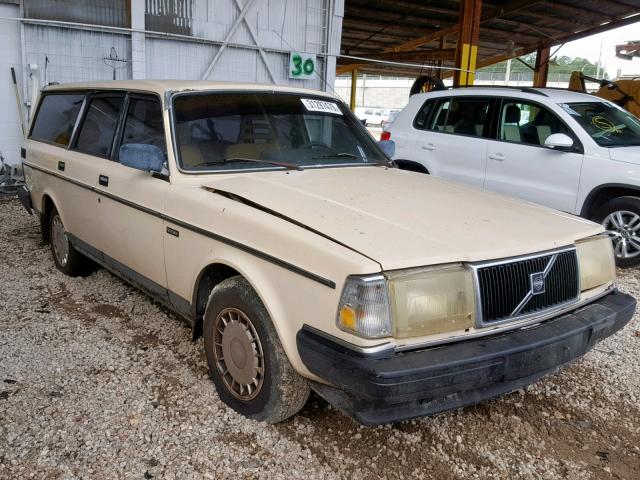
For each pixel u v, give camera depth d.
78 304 4.58
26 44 8.86
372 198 3.18
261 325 2.84
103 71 9.59
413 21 18.44
